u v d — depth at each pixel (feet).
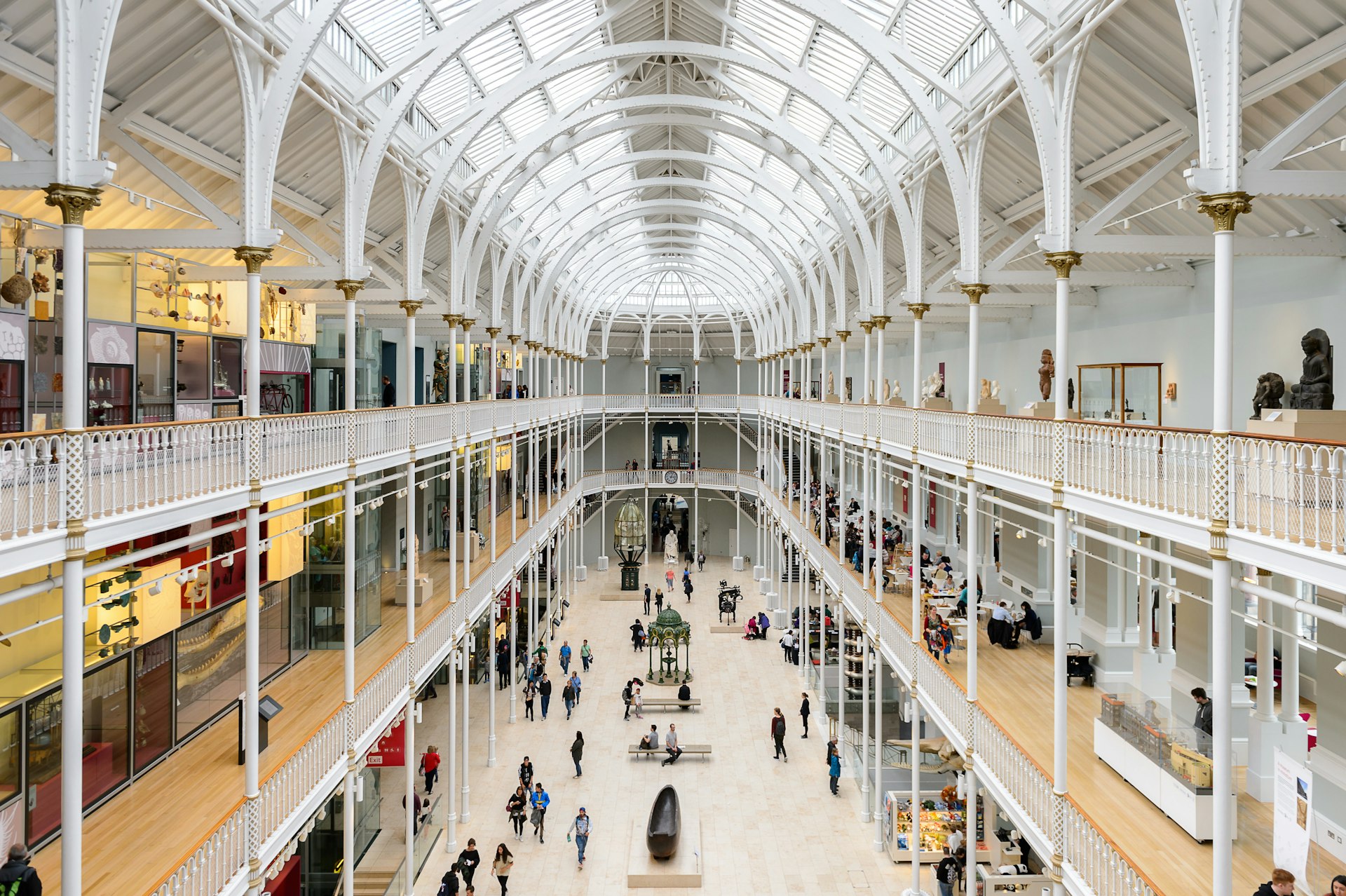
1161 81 42.50
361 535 71.72
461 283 76.07
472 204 81.35
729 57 65.98
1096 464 35.91
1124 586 58.65
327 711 54.29
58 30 26.99
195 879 31.07
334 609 69.10
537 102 81.05
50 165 27.17
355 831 62.59
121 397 51.52
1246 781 43.45
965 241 52.85
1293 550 24.14
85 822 39.37
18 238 42.80
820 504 97.35
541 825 68.59
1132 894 29.55
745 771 81.61
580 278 149.79
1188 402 54.95
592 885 61.57
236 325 64.75
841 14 52.01
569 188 92.22
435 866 64.03
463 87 70.95
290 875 54.03
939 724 53.42
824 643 92.12
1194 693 46.57
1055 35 39.73
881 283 76.02
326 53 49.03
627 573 156.56
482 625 108.68
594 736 90.02
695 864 63.21
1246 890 33.06
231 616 55.01
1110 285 59.21
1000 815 64.08
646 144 109.09
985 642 67.46
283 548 60.54
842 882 61.87
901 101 68.95
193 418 59.77
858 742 84.48
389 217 77.46
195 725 50.39
